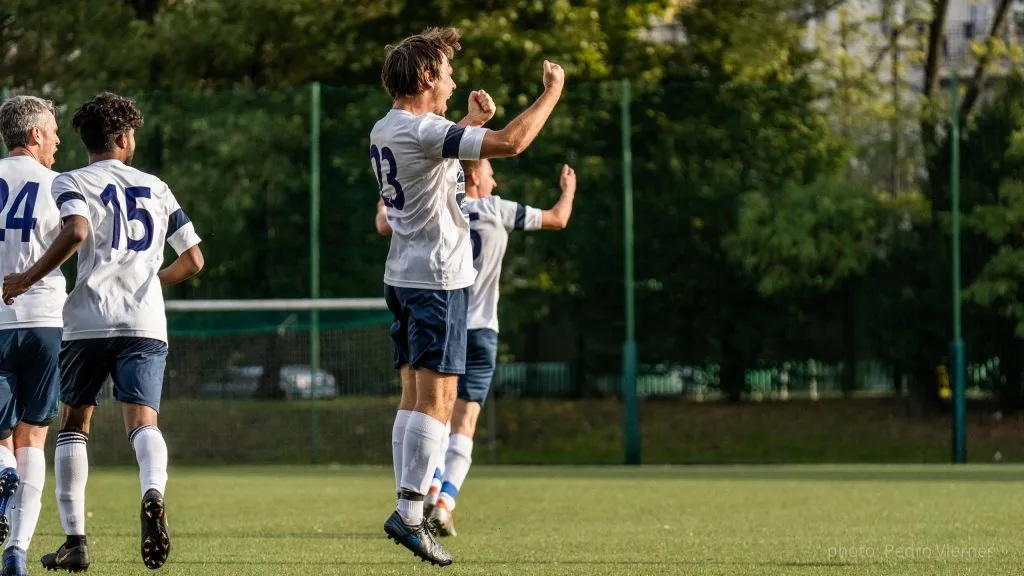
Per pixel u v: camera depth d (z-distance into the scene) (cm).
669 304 5431
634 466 5019
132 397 1702
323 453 5141
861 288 5306
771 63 6788
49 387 1809
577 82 6159
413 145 1686
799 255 5316
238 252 5300
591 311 5469
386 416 5147
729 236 5412
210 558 2094
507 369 5547
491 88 5566
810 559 2048
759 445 5188
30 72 6719
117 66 6256
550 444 5347
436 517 2397
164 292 5338
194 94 5344
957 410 5047
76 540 1805
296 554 2156
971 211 5153
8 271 1786
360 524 2725
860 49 7338
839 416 5297
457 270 1736
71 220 1667
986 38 7069
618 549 2212
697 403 5453
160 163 5344
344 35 6197
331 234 5259
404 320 1797
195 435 5188
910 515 2873
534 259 5456
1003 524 2659
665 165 5416
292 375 5181
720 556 2097
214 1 6209
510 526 2656
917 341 5194
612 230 5412
